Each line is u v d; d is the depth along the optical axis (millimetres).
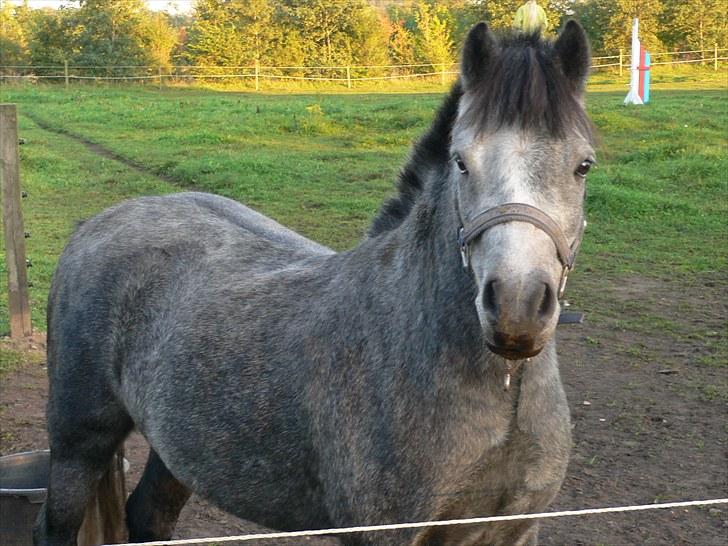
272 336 2932
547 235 2201
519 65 2291
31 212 12148
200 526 4328
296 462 2805
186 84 36750
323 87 36906
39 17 42844
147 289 3385
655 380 6188
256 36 40531
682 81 31297
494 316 2135
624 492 4590
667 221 11180
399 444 2490
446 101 2730
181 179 14352
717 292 8383
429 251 2566
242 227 3615
